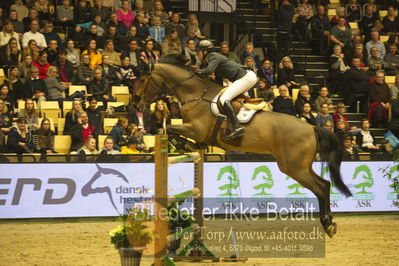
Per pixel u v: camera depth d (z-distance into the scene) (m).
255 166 15.73
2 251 11.59
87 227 14.06
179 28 22.48
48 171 14.78
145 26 22.22
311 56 24.72
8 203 14.56
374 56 23.22
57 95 19.08
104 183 15.03
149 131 18.28
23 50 19.77
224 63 11.62
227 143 11.52
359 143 19.00
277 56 23.83
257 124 11.42
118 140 16.81
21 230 13.70
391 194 16.39
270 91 20.00
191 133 11.50
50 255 11.27
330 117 19.03
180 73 11.70
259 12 27.14
